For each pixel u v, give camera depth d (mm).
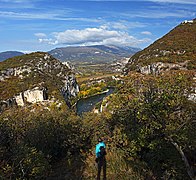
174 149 11641
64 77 114188
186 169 10867
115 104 14180
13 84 91250
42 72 106688
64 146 16250
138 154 12641
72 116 20500
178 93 10938
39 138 15781
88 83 143500
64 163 14383
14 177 10414
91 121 17703
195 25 93812
